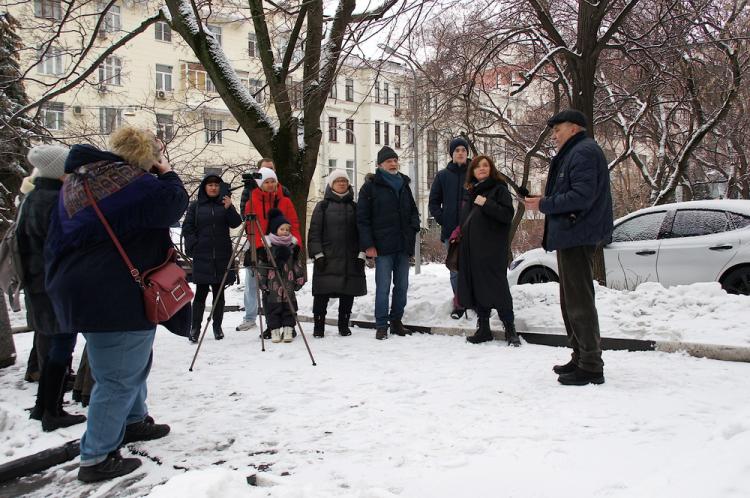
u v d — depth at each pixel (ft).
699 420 12.14
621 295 22.43
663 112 49.34
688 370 16.49
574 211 15.26
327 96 34.12
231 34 111.34
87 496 10.06
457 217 25.16
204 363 19.79
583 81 29.37
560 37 29.63
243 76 109.81
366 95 27.45
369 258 23.18
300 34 38.42
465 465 10.36
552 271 32.63
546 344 21.33
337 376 17.34
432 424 12.66
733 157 55.42
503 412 13.29
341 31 32.42
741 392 14.17
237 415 13.98
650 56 34.91
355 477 10.05
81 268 10.21
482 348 20.75
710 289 21.30
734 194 56.18
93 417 10.62
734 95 37.68
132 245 10.62
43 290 13.30
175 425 13.39
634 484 9.03
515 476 9.70
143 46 105.91
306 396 15.35
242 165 49.98
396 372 17.60
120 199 10.32
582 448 10.81
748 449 8.25
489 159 21.42
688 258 27.76
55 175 14.02
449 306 25.09
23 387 16.99
